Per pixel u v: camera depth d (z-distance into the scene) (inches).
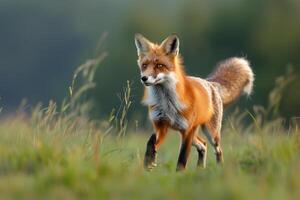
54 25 3629.4
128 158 550.3
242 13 2107.5
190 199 386.6
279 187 398.6
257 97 1834.4
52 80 3294.8
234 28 2096.5
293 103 1691.7
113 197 394.3
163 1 3065.9
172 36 573.9
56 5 3730.3
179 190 405.1
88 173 431.5
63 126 576.1
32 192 402.6
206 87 627.2
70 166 430.0
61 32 3607.3
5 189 407.8
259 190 396.2
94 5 3868.1
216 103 634.8
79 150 472.7
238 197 380.2
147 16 2313.0
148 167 544.7
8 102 3085.6
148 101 582.9
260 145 539.2
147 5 2471.7
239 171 444.1
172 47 575.2
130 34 2255.2
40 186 407.5
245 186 395.2
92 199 394.0
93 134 589.3
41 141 486.6
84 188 407.8
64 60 3476.9
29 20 3587.6
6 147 505.4
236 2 2186.3
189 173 477.1
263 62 1982.0
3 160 467.2
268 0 2089.1
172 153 730.2
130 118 1577.3
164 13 2573.8
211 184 410.6
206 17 2198.6
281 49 1958.7
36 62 3408.0
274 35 1987.0
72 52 3523.6
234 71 684.1
